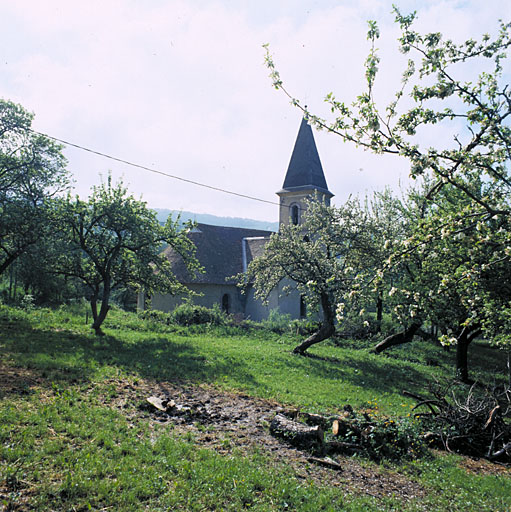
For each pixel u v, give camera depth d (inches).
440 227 304.5
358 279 339.6
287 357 809.5
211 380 553.6
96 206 832.3
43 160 973.2
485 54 298.4
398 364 932.6
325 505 268.7
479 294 406.3
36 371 458.9
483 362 1115.3
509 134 297.0
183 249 919.0
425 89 289.9
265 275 938.1
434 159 275.6
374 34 261.3
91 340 725.3
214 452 320.2
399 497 306.0
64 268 877.8
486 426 450.0
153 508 232.4
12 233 868.6
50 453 270.1
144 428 346.6
